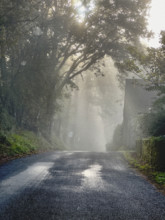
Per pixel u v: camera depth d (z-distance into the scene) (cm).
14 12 1503
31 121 2678
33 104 2472
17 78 2127
